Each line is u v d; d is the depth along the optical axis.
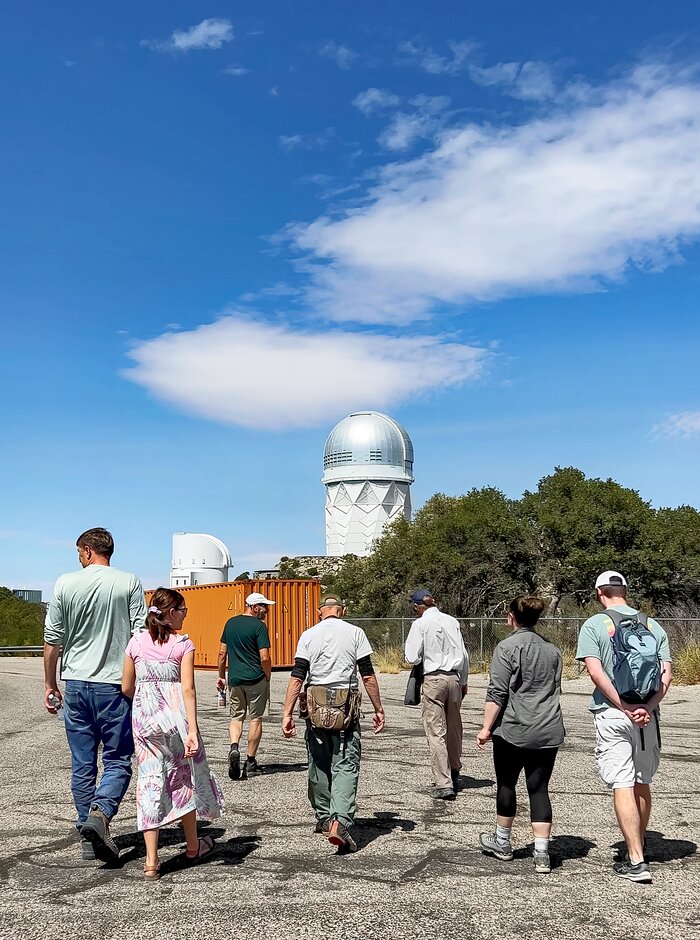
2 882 5.61
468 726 13.47
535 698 5.86
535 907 5.05
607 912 4.96
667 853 6.25
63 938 4.59
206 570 128.25
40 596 113.38
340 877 5.64
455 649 8.45
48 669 6.35
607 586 6.04
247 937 4.58
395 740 12.14
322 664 6.54
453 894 5.29
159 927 4.73
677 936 4.60
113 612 6.29
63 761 10.67
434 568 39.59
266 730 13.46
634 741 5.72
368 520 154.88
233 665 9.34
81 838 6.53
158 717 5.73
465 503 44.56
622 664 5.66
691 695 17.78
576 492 41.00
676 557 37.66
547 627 26.81
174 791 5.78
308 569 113.25
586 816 7.41
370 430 156.75
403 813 7.55
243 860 6.04
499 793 6.05
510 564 39.06
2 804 8.12
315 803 6.75
